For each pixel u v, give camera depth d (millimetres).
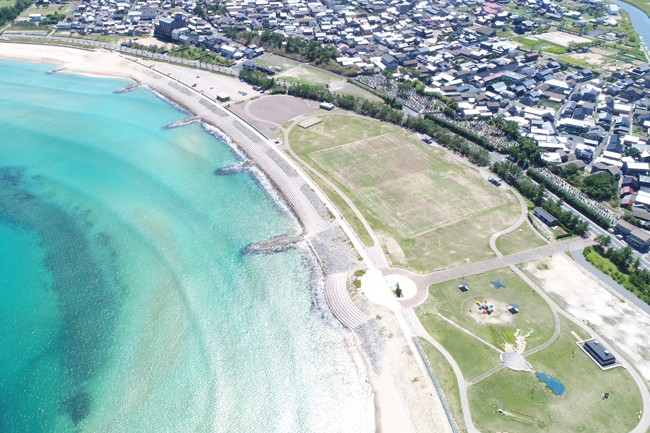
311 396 117938
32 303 142625
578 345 128250
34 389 118875
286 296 147000
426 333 131125
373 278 149000
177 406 115688
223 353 128500
